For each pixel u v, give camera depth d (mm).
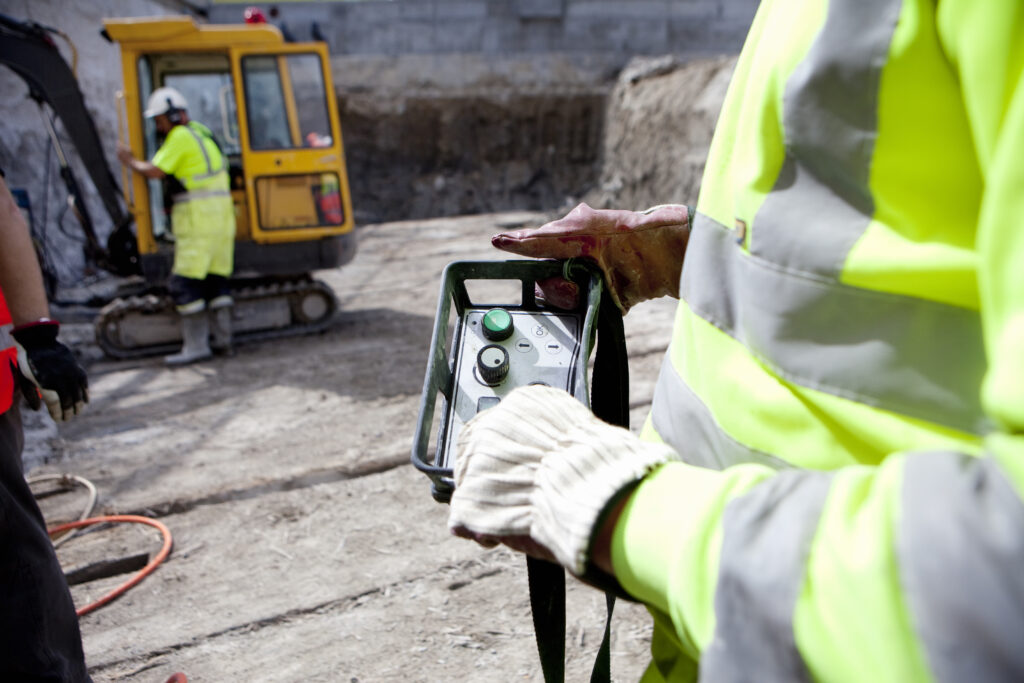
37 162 10273
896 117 509
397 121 17516
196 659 2602
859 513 431
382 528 3414
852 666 394
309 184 6754
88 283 10586
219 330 6473
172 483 3994
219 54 6996
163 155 5996
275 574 3102
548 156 17703
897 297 521
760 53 655
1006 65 418
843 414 550
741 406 656
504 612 2756
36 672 1439
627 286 1004
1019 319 384
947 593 362
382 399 5172
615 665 2398
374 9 17250
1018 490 359
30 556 1445
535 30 17312
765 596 436
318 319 7168
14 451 1512
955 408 503
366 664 2518
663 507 536
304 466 4082
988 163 435
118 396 5582
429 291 8852
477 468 642
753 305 616
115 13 12484
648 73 15719
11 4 9961
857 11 527
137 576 3113
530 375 890
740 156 668
